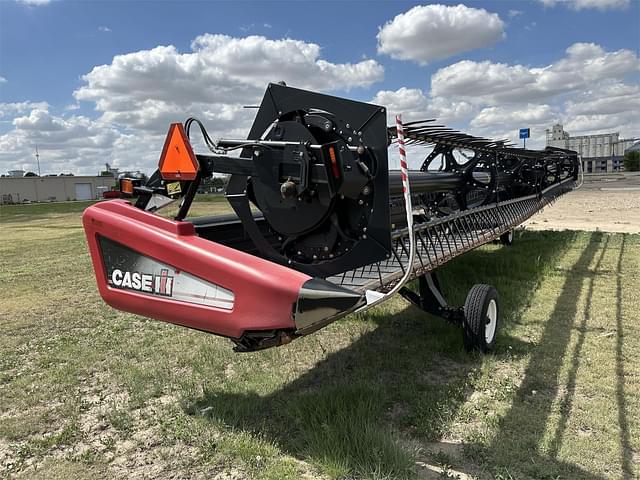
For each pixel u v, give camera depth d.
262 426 3.18
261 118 3.27
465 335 4.23
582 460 2.73
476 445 2.88
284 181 3.01
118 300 3.02
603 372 3.88
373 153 2.87
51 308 6.28
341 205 3.05
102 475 2.75
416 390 3.62
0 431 3.23
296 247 3.26
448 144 5.36
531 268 7.53
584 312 5.45
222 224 3.83
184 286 2.70
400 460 2.66
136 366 4.27
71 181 78.56
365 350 4.50
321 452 2.78
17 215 29.59
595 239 10.53
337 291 2.44
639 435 2.97
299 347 4.62
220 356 4.42
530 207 8.39
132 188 3.34
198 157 3.19
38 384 3.98
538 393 3.56
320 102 3.01
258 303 2.44
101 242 3.07
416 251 4.13
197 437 3.09
